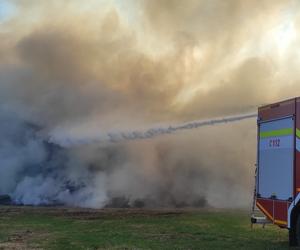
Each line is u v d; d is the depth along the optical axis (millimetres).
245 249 8555
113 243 9383
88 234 10836
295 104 8719
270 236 10383
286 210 8734
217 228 11844
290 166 8711
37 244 9391
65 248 8859
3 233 11172
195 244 9180
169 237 10227
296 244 8562
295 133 8633
